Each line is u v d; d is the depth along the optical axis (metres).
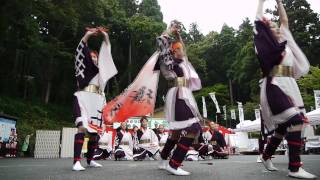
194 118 4.56
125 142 12.23
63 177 3.94
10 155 14.73
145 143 11.73
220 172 4.71
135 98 5.16
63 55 28.27
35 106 27.27
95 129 5.53
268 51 4.30
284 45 4.25
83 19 30.47
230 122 41.88
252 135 28.97
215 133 12.86
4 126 14.14
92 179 3.74
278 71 4.28
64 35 31.58
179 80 4.76
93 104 5.52
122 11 36.44
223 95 44.06
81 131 5.32
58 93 32.88
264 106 4.40
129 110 5.16
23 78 28.47
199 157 12.18
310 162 7.21
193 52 49.06
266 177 3.95
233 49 53.41
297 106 4.19
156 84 5.22
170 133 5.20
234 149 21.59
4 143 14.23
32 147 16.19
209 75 53.50
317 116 13.36
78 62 5.58
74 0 24.80
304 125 4.28
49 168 5.61
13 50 24.70
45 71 29.50
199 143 12.12
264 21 4.46
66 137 14.57
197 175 4.26
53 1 22.86
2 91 28.11
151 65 5.14
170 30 5.03
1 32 20.62
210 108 43.94
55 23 28.39
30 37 23.02
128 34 36.16
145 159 12.23
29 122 24.52
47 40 27.81
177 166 4.36
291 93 4.21
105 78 5.66
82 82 5.53
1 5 18.27
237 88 50.47
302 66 4.49
